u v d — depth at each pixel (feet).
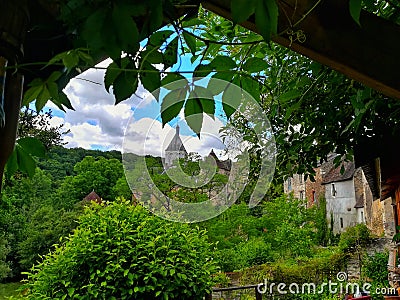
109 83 1.96
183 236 10.91
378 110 5.77
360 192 57.98
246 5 1.38
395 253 25.05
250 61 2.36
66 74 2.00
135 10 1.38
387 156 6.46
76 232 10.68
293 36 2.61
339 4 2.66
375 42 2.73
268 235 32.63
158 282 10.09
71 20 1.46
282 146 7.92
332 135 7.40
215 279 11.48
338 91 6.49
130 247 10.11
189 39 2.29
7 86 1.71
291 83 6.41
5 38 1.54
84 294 10.21
